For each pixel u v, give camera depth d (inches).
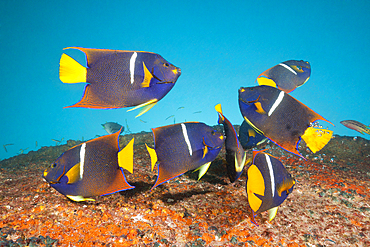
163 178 44.1
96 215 47.4
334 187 55.5
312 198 53.0
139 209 48.9
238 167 50.8
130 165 43.8
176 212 48.9
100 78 38.0
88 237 44.4
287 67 53.9
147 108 40.9
